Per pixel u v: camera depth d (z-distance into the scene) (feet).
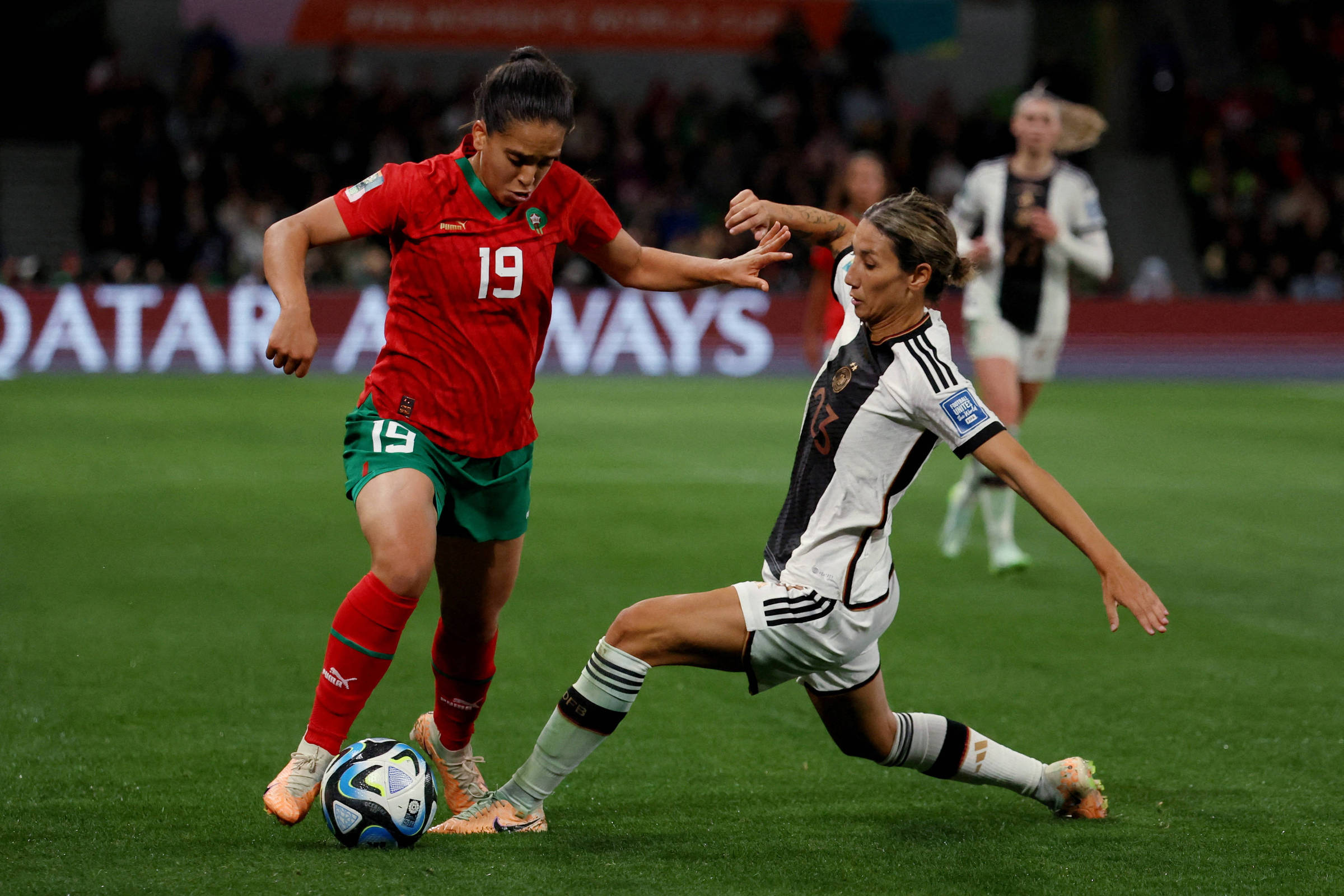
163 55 273.54
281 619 70.59
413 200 39.60
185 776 46.88
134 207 232.53
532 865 39.14
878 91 270.67
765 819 44.01
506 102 38.04
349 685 39.14
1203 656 66.64
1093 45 298.15
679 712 56.65
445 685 44.50
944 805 45.83
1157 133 281.13
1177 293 274.57
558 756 40.96
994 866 39.93
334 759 40.34
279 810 38.50
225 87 248.93
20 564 82.38
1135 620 73.51
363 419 41.04
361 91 259.80
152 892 36.35
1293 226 252.21
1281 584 82.84
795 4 273.95
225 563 83.71
